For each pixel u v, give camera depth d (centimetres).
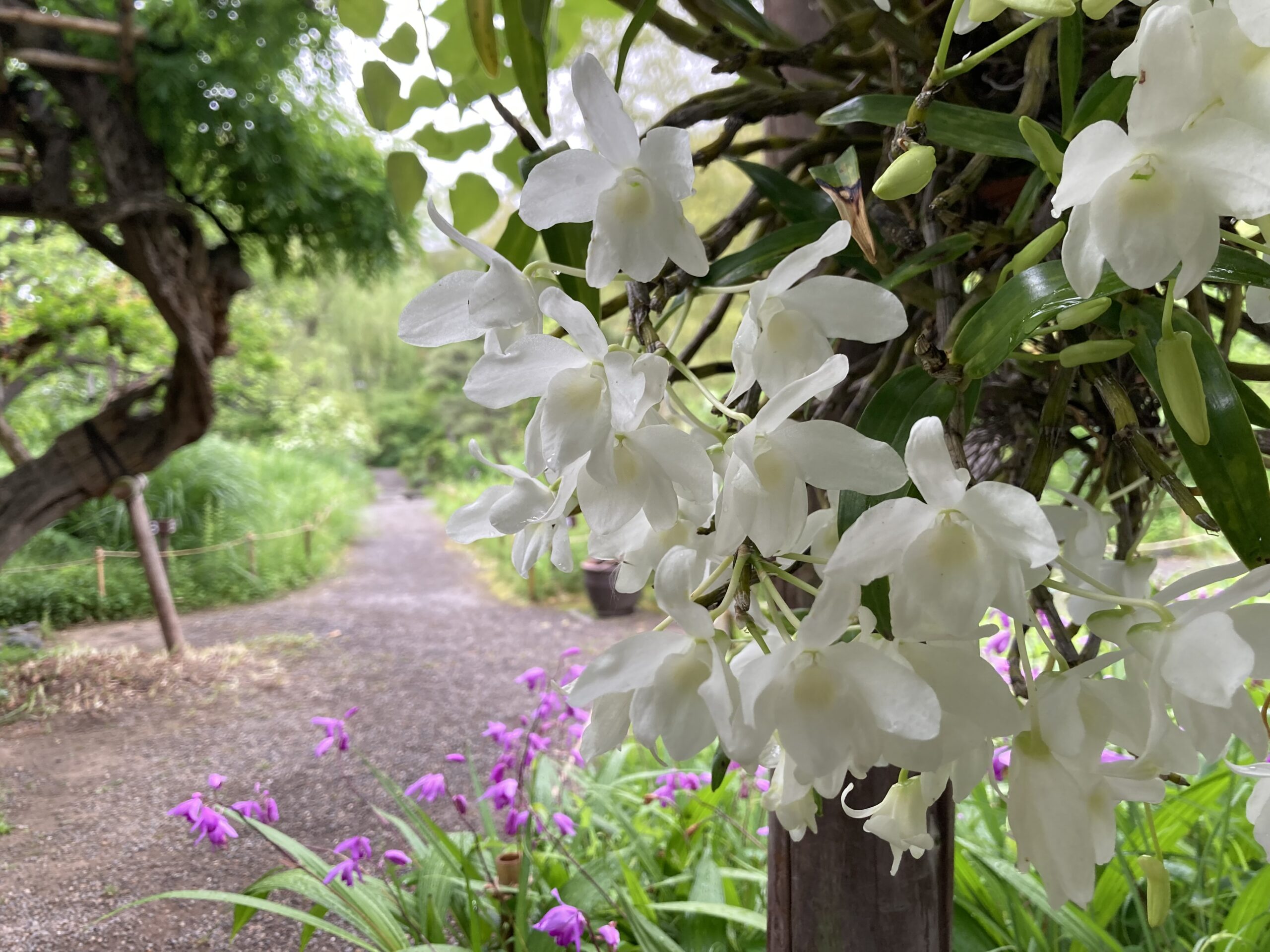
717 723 32
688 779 193
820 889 78
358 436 1473
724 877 173
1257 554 37
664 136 34
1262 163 27
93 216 311
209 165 338
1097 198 30
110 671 446
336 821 291
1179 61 27
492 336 43
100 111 306
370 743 363
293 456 1068
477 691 431
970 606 32
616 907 156
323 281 438
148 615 571
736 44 61
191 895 155
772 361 39
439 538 961
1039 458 46
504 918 166
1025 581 33
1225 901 152
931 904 76
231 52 306
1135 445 42
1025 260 39
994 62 61
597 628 559
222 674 452
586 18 95
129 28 286
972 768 38
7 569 561
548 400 36
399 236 399
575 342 38
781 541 34
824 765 33
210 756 349
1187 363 35
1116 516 58
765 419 33
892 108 49
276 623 562
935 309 49
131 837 282
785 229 56
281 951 218
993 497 31
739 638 44
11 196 307
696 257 36
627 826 202
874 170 65
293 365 1422
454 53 85
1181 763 34
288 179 348
